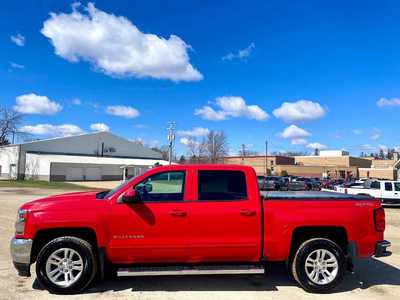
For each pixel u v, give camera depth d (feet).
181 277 16.01
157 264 14.51
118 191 14.51
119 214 13.84
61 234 14.51
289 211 14.40
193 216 13.98
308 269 14.75
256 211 14.25
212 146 197.67
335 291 14.56
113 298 13.33
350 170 220.23
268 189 24.23
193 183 14.58
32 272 16.81
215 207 14.17
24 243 13.55
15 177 147.84
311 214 14.38
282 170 190.19
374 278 16.52
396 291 14.67
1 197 58.03
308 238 15.08
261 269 13.96
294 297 13.73
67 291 13.69
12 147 152.25
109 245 13.71
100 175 159.94
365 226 14.65
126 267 14.33
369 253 14.61
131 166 168.25
